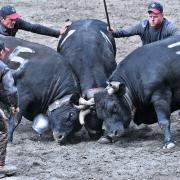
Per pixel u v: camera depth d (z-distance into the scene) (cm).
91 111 2788
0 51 2384
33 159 2581
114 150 2684
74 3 5575
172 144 2688
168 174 2411
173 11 5247
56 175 2406
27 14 5191
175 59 2750
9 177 2388
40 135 2898
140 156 2611
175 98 2780
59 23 4922
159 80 2725
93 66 2905
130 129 2981
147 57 2775
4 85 2392
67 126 2780
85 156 2616
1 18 3103
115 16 5112
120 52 4222
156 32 3056
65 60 2903
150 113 2836
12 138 2808
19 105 2817
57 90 2830
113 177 2381
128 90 2769
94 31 3094
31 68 2850
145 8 5350
